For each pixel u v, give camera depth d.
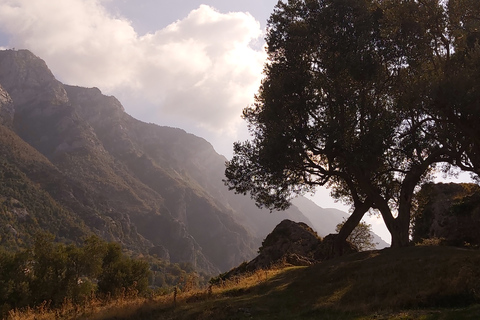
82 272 41.25
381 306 13.27
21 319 19.66
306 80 22.69
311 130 22.27
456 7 21.22
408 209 21.94
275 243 32.12
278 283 18.42
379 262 18.05
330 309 13.77
